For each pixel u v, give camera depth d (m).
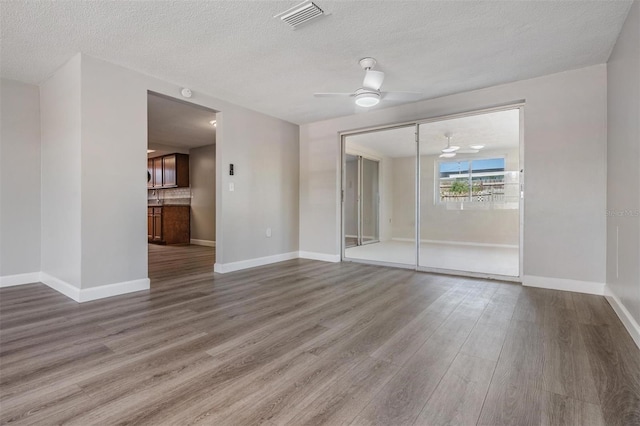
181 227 7.66
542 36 2.59
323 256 5.15
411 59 3.00
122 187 3.16
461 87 3.70
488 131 4.08
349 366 1.76
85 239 2.91
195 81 3.52
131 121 3.22
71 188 3.02
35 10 2.20
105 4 2.14
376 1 2.13
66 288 3.11
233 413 1.36
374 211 5.11
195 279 3.82
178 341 2.09
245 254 4.48
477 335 2.18
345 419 1.32
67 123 3.07
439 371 1.71
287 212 5.19
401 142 4.66
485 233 4.12
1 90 3.39
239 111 4.37
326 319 2.50
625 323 2.30
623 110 2.44
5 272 3.44
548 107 3.36
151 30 2.48
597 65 3.10
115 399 1.45
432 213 4.43
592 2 2.14
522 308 2.74
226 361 1.82
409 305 2.84
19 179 3.51
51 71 3.25
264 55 2.92
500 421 1.30
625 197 2.38
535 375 1.66
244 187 4.46
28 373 1.67
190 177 7.76
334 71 3.28
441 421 1.31
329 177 5.08
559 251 3.32
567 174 3.26
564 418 1.32
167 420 1.31
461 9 2.22
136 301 2.94
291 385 1.58
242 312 2.66
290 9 2.22
